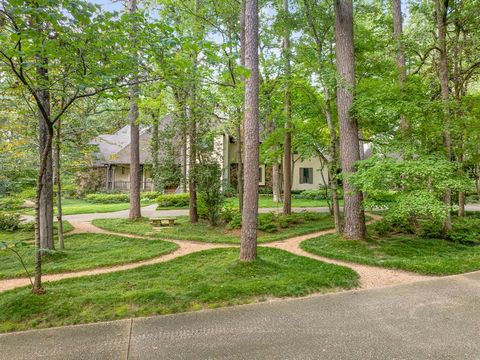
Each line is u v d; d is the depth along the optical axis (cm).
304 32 982
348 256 647
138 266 615
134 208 1217
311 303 386
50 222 718
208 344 284
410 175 697
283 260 638
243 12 970
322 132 1234
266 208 1577
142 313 362
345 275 500
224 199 1153
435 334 298
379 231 906
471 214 1261
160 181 1195
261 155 1397
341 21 804
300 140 1179
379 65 900
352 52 804
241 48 975
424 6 977
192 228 1054
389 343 281
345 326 318
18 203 757
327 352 267
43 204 711
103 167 2452
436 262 571
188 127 1107
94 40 345
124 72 387
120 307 375
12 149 791
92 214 1471
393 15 979
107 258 682
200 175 1078
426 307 367
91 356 265
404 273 539
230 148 2167
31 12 300
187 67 452
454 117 782
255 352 268
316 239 845
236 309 370
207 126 1109
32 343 290
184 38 394
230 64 773
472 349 270
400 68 827
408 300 391
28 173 827
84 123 760
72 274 583
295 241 862
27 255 721
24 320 346
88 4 311
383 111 714
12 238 922
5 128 744
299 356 261
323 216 1255
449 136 779
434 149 759
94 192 2308
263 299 406
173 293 425
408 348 272
